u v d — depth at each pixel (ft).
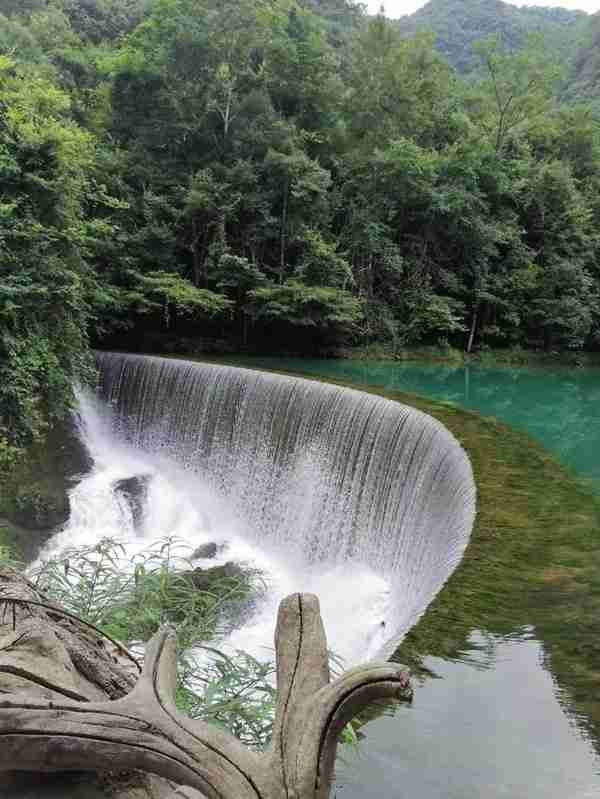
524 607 14.12
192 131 83.46
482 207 96.02
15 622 8.58
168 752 5.46
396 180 90.63
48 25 124.67
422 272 95.81
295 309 76.07
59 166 50.39
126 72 84.64
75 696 7.20
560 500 22.89
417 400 41.39
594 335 103.35
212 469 52.26
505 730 9.51
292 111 91.20
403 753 8.91
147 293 75.36
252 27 86.89
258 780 5.09
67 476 49.21
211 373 52.85
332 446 41.83
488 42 114.52
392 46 98.43
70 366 50.34
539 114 118.11
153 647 6.44
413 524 32.09
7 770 6.06
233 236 82.79
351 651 30.76
